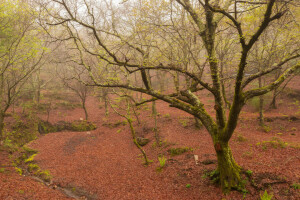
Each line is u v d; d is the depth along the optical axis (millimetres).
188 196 8555
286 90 19859
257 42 13414
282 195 7027
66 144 17500
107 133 19641
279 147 10734
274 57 12766
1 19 13281
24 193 8961
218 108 7363
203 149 12695
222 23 10852
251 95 6664
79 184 11078
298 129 14008
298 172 7871
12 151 15219
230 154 8234
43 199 8781
